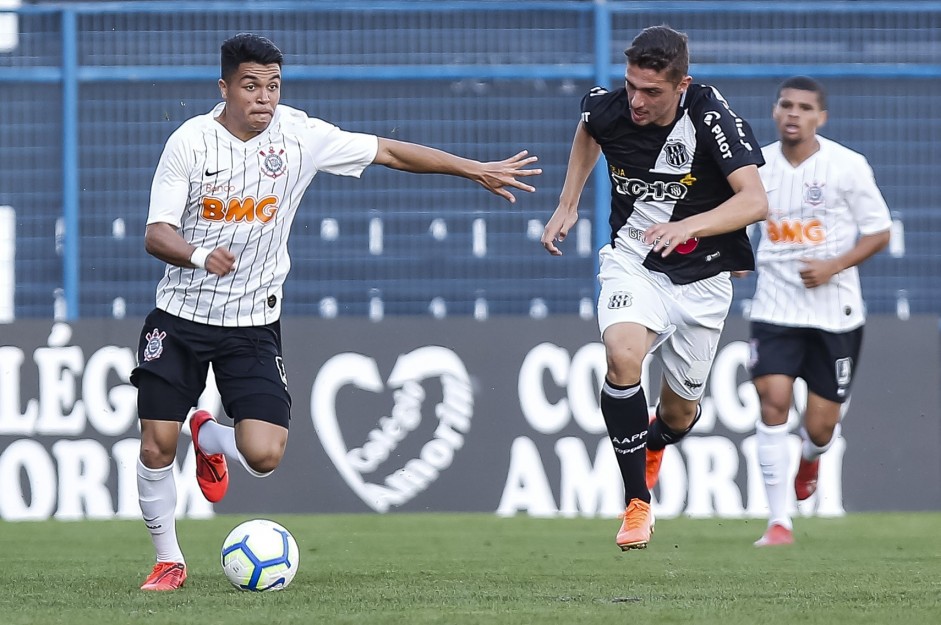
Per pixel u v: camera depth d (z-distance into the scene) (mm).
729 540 26766
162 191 16906
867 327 33531
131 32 34406
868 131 35500
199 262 16422
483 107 34969
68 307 34125
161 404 17469
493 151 34969
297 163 17656
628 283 19688
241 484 32344
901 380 33438
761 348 26125
